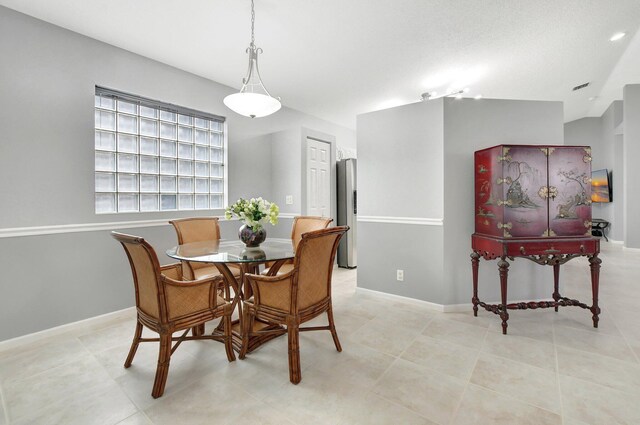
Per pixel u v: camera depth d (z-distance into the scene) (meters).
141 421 1.43
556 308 2.76
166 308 1.62
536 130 2.90
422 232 2.99
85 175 2.59
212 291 1.82
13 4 2.17
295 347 1.73
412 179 3.05
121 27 2.49
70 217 2.51
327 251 1.94
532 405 1.51
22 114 2.27
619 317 2.62
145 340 1.83
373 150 3.30
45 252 2.38
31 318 2.30
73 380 1.76
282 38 2.72
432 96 4.26
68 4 2.18
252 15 2.36
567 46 3.03
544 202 2.40
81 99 2.57
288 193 4.20
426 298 2.97
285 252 2.18
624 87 5.66
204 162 3.61
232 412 1.48
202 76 3.46
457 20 2.52
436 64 3.31
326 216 4.55
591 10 2.45
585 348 2.08
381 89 3.99
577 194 2.41
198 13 2.33
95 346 2.19
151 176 3.15
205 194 3.62
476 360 1.95
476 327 2.46
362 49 2.95
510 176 2.38
